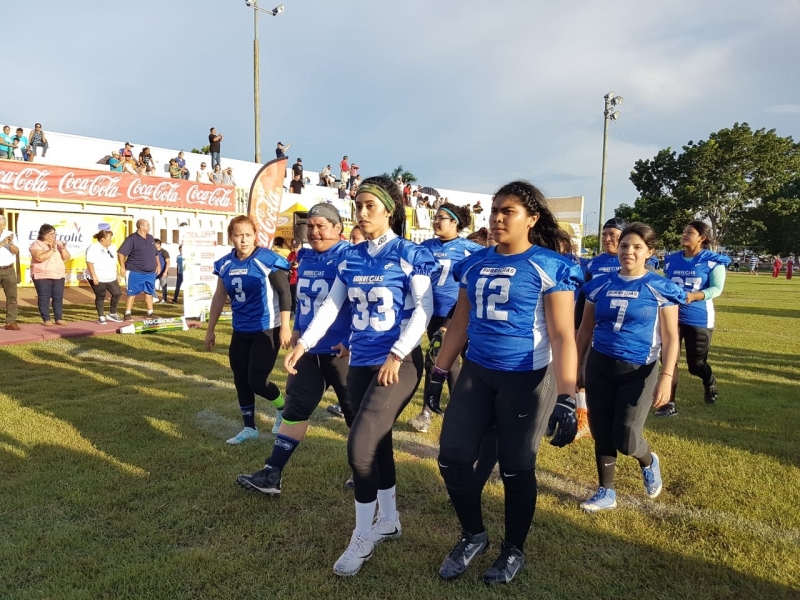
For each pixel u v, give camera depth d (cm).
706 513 350
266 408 567
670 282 349
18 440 446
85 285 1557
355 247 320
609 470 357
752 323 1338
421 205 2839
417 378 304
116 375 679
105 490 363
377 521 316
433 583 273
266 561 289
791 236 4988
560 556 299
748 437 491
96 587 264
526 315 262
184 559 287
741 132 4388
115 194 1501
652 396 352
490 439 297
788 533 325
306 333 313
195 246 1069
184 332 1007
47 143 1781
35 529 315
